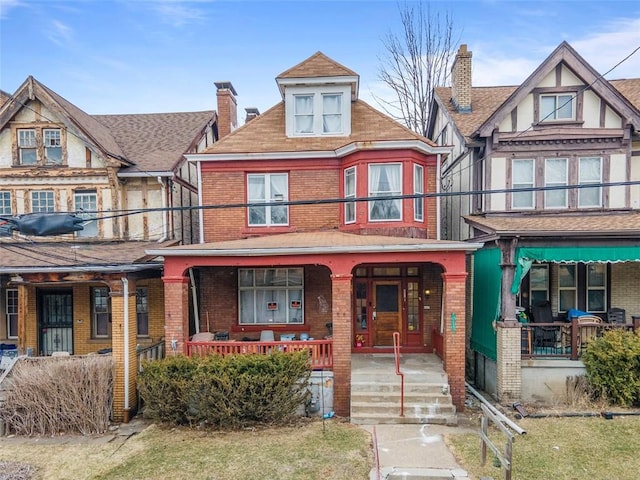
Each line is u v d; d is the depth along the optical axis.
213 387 9.61
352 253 10.79
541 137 13.22
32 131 14.50
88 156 14.36
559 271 13.70
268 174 14.09
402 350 13.46
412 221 13.12
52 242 14.34
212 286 13.76
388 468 7.57
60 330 14.37
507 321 11.23
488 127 13.27
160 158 15.11
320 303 13.63
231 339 13.59
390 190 13.20
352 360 12.48
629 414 10.02
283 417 9.94
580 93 13.12
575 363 11.15
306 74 14.13
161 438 9.29
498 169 13.48
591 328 11.73
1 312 14.05
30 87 13.98
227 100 18.17
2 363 12.13
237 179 14.03
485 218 13.42
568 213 13.19
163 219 14.53
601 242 11.23
